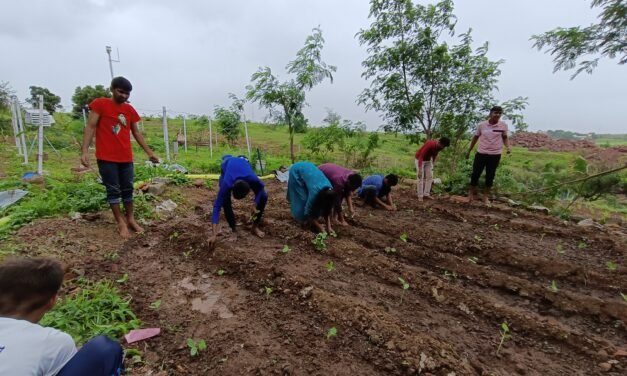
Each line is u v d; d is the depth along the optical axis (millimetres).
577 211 8547
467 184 8969
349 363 2877
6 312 1775
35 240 4605
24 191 6418
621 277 4332
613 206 10117
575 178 9320
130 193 5328
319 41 11453
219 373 2717
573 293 4125
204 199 7734
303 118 12617
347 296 3893
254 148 20109
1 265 1816
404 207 7629
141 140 5414
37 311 1852
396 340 3072
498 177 9430
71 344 1872
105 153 4926
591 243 5516
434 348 2990
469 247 5293
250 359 2873
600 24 5996
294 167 5816
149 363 2805
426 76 9836
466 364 2908
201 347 2916
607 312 3609
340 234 5785
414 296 3967
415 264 4832
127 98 4996
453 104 9984
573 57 6586
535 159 19422
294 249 5070
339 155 14586
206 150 18844
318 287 4023
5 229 4781
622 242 5488
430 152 8023
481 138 7480
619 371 2898
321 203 5418
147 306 3576
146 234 5336
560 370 2934
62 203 5867
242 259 4523
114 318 3232
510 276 4340
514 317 3514
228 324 3344
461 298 3848
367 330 3203
